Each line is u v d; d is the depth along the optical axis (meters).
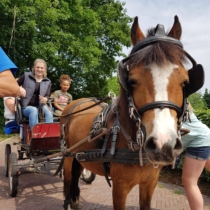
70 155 3.90
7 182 6.31
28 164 5.02
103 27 20.03
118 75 2.27
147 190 3.08
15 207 4.77
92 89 22.81
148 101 2.16
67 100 6.52
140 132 2.23
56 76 19.89
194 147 3.12
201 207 3.14
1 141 12.58
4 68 2.09
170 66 2.20
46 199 5.14
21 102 5.71
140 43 2.46
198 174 3.16
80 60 18.50
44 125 5.02
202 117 6.21
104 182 6.34
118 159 2.72
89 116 3.87
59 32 14.67
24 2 12.85
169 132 2.03
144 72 2.22
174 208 4.82
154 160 2.07
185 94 2.38
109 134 2.92
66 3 15.29
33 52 14.29
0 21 13.15
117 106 2.92
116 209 2.90
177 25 2.70
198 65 2.30
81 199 5.20
